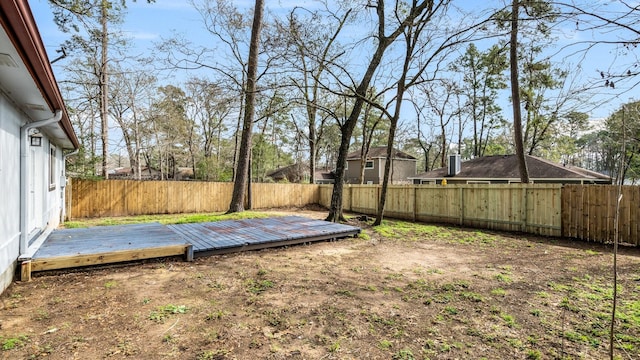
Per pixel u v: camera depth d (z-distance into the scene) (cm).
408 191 1065
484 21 627
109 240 502
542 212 747
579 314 300
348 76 852
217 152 2655
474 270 450
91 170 1305
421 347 238
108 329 256
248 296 339
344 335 256
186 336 248
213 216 1010
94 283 369
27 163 411
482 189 869
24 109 417
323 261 499
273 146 2838
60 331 251
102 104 1443
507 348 238
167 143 2341
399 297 342
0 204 322
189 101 2219
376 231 799
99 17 945
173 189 1253
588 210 671
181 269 437
